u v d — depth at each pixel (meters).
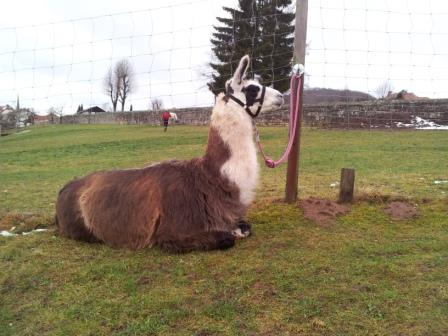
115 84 69.25
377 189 5.87
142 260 3.75
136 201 4.00
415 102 19.41
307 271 3.38
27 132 36.81
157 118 35.91
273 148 12.84
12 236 4.74
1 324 3.03
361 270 3.37
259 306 2.96
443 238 3.92
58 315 3.04
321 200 4.98
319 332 2.66
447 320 2.69
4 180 9.69
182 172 4.00
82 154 16.34
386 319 2.74
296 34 4.77
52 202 6.63
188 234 3.80
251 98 3.92
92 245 4.30
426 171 7.85
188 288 3.25
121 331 2.80
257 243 3.99
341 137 15.71
